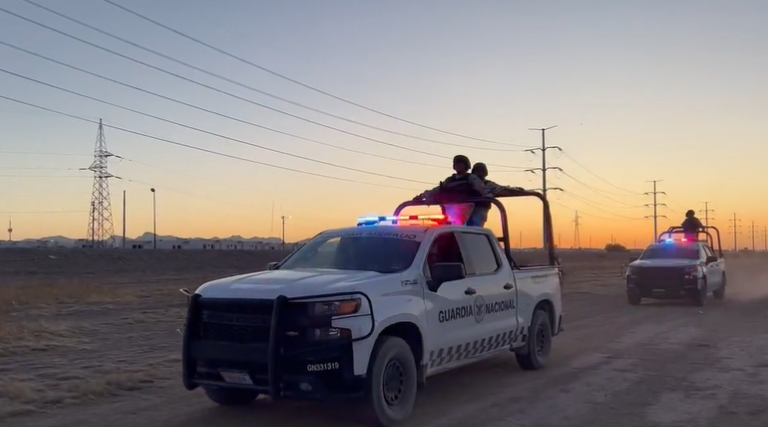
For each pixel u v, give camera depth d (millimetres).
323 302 7617
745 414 8484
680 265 22953
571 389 9930
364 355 7699
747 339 14688
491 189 11906
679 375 10836
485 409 8828
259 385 7707
